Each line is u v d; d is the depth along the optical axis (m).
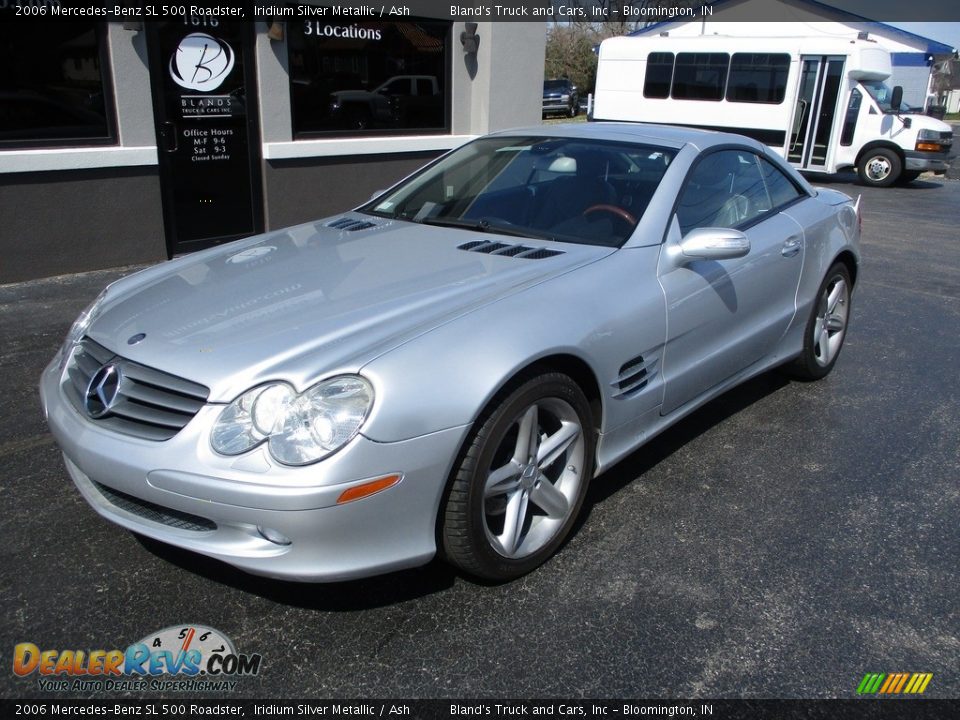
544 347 2.61
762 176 4.19
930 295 6.86
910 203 12.80
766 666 2.41
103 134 6.54
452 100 9.12
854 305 6.50
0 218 6.11
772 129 15.52
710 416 4.23
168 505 2.35
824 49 14.77
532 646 2.48
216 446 2.28
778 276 3.96
